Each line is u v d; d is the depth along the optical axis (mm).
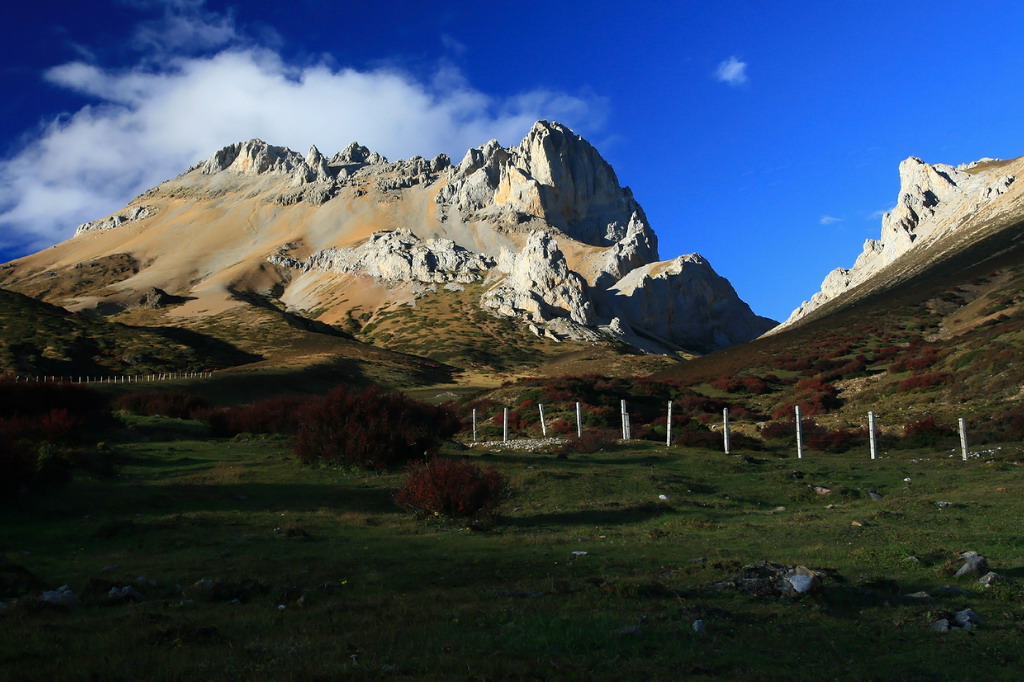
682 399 51438
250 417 35719
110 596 9703
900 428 34156
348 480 22609
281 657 7176
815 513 17438
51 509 16266
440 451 27859
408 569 11625
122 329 122188
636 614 8555
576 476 22891
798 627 8133
